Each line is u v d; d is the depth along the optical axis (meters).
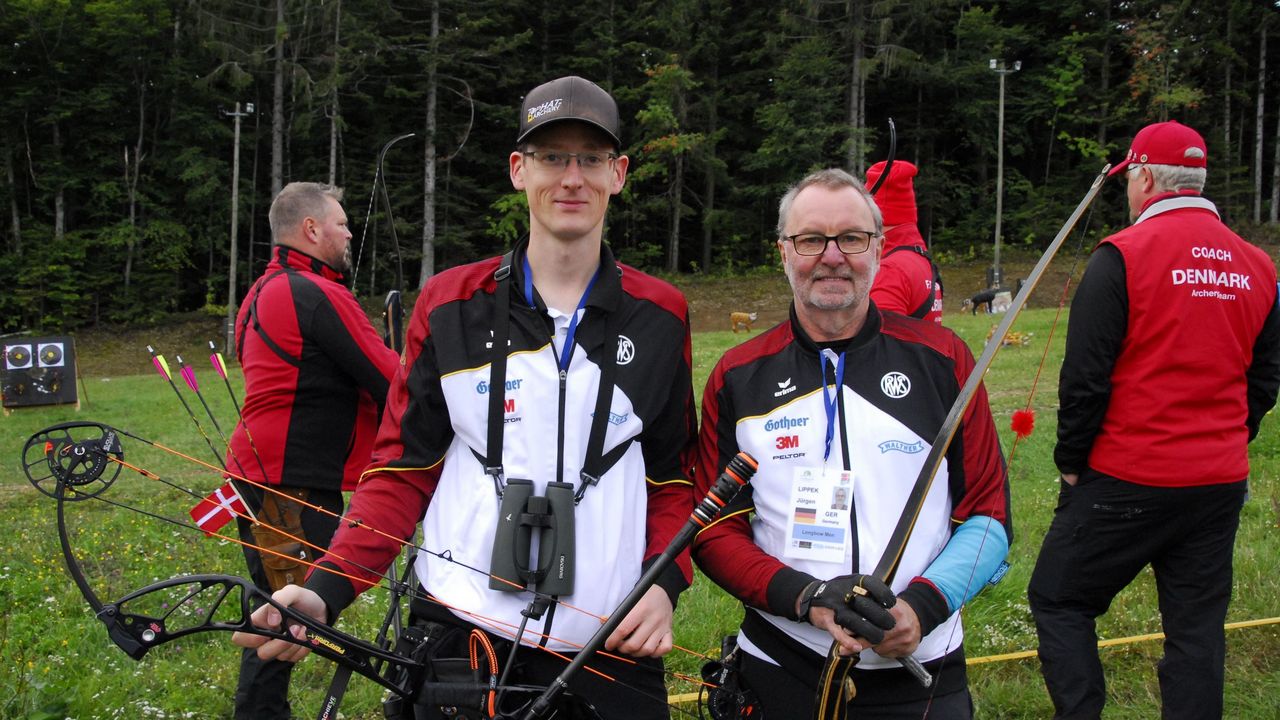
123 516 6.74
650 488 2.39
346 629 4.57
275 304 3.19
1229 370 2.88
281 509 3.16
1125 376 2.92
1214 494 2.88
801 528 2.28
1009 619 4.46
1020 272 35.12
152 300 33.00
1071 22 39.09
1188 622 2.94
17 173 33.81
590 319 2.25
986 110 38.00
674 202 36.06
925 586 2.15
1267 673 3.85
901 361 2.34
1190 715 2.89
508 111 33.78
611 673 2.22
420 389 2.28
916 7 34.03
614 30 35.59
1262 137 39.94
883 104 39.41
